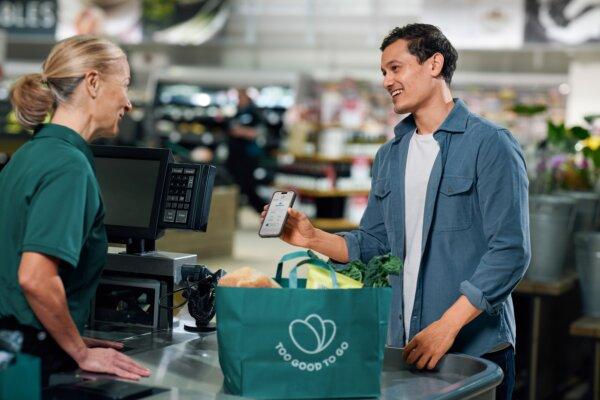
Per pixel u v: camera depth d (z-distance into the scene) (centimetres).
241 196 1658
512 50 1362
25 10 1430
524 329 587
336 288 209
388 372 250
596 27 1209
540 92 1473
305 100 1470
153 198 286
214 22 1440
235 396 205
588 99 1352
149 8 1428
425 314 298
